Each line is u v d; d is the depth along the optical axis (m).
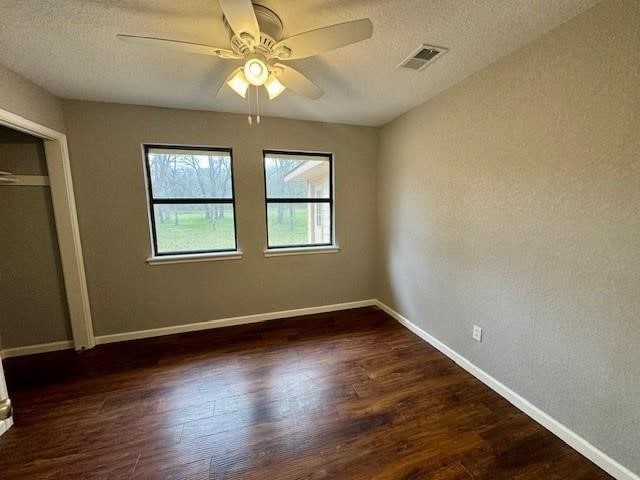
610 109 1.31
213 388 2.08
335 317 3.35
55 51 1.70
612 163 1.32
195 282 2.97
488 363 2.07
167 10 1.37
